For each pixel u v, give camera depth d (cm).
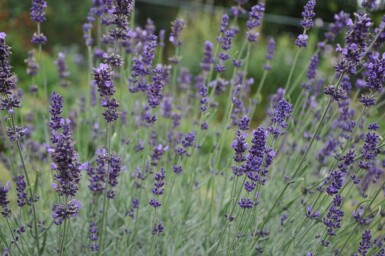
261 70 147
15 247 59
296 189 67
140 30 69
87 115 72
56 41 165
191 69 148
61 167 48
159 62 71
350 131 61
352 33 51
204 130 66
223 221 62
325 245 56
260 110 135
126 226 59
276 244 60
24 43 149
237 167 52
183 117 76
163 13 181
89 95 75
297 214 62
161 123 74
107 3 64
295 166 66
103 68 50
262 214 64
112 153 54
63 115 79
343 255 61
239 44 151
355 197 67
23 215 62
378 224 62
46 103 67
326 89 52
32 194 53
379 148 55
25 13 159
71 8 168
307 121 69
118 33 54
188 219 65
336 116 74
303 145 67
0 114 51
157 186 54
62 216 49
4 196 53
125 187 67
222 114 112
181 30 68
